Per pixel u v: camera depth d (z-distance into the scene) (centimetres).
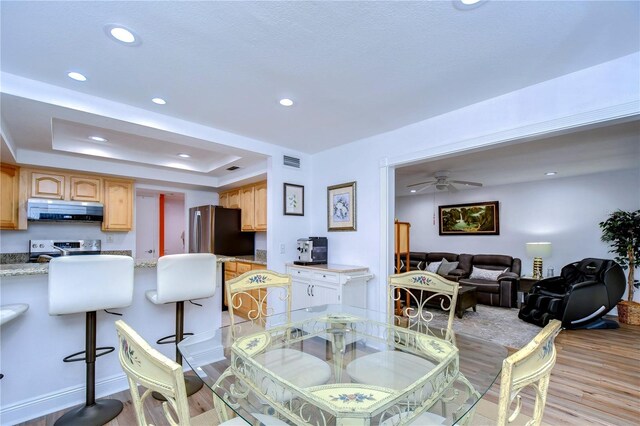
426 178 588
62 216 395
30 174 379
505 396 84
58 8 145
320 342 218
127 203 459
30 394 211
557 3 143
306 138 347
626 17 152
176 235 687
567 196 560
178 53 184
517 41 172
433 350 201
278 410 135
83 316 231
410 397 142
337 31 164
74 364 227
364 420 126
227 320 450
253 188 491
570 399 239
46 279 219
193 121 293
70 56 186
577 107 204
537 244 538
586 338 378
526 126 226
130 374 94
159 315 268
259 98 245
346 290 316
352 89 230
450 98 245
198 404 226
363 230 347
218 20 155
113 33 164
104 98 243
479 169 502
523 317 453
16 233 400
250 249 535
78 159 397
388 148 323
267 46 177
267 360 187
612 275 428
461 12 149
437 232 744
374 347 210
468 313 496
